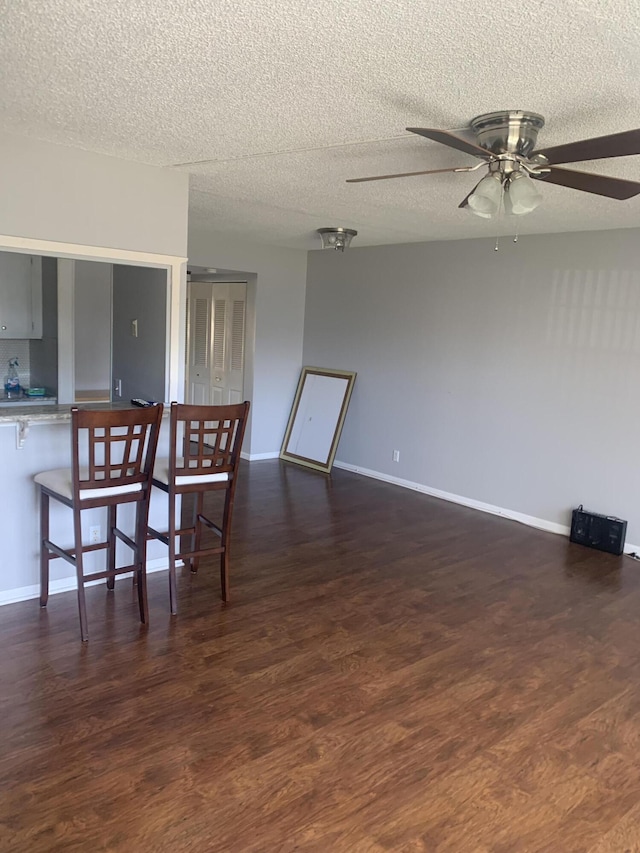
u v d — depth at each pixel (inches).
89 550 128.2
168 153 125.3
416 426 236.5
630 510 181.6
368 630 128.1
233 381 276.4
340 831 77.0
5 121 109.2
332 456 258.4
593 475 189.2
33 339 167.2
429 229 196.9
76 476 113.1
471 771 88.7
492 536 191.6
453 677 112.3
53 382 164.6
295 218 189.6
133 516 146.3
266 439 275.7
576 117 94.1
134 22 70.5
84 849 72.5
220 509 203.3
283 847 74.3
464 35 70.0
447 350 223.9
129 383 154.4
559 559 174.6
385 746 93.0
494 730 98.0
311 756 90.0
